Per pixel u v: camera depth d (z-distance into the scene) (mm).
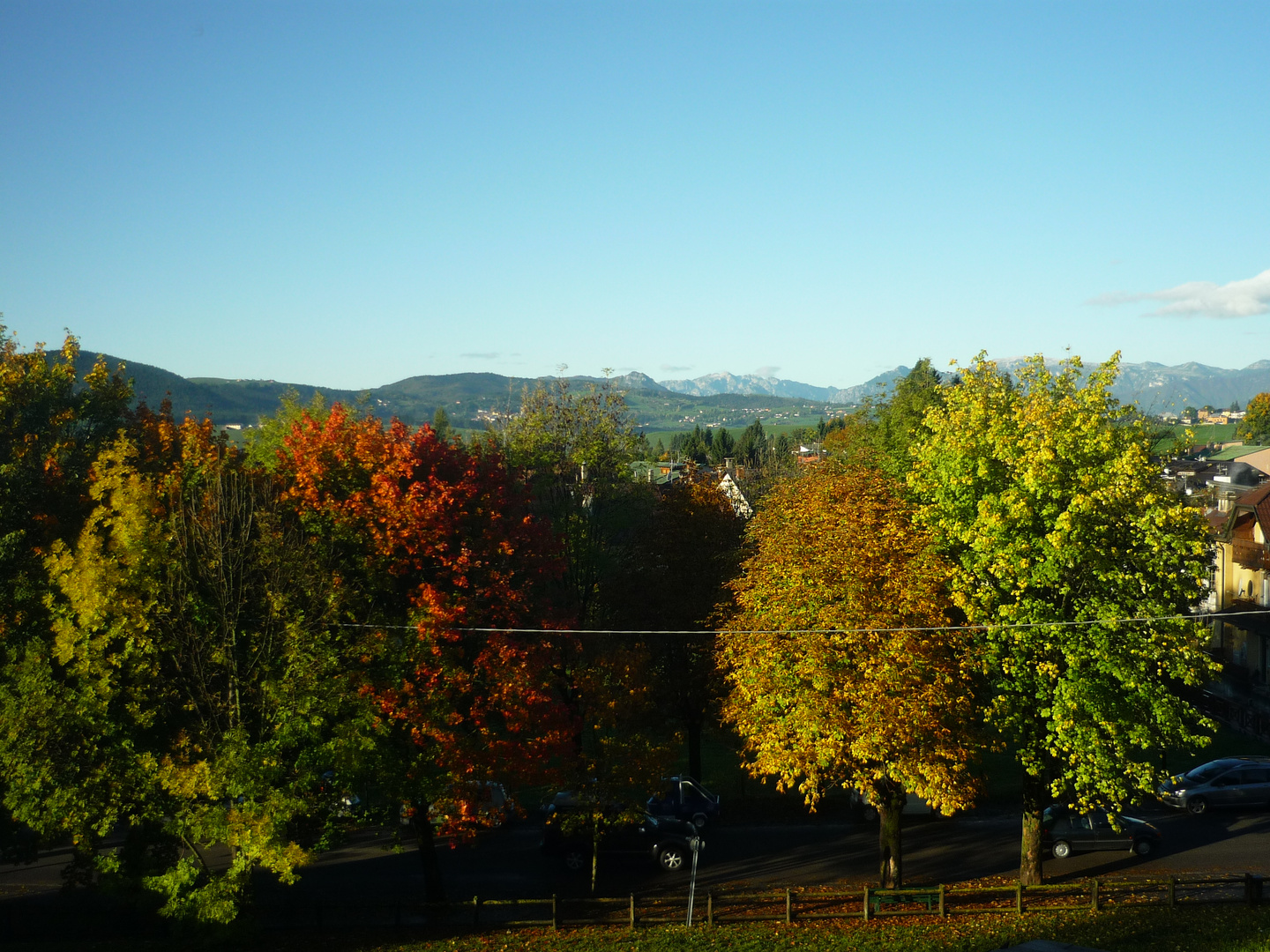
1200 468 85562
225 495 23125
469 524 26000
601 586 40375
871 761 23766
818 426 162000
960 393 27359
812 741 22703
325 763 20672
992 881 27172
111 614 20688
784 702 23203
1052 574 23000
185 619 21656
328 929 23906
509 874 28781
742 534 37125
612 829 29250
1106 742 22734
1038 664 23188
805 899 25594
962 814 33812
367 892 27297
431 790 21969
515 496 28969
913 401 54969
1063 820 29625
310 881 28297
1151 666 24188
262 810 20219
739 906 25266
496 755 23250
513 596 24609
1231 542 51250
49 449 30875
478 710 23688
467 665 24500
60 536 26953
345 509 23766
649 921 23797
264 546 21469
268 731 21641
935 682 22734
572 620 27562
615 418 47719
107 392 36031
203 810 20328
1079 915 23078
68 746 20797
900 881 26672
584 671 27328
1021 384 27688
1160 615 23219
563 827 26438
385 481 24047
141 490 21578
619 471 47250
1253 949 18719
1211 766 34938
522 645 24625
